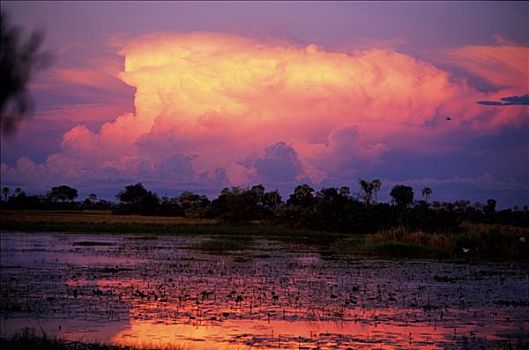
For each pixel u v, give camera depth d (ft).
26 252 157.89
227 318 67.97
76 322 64.75
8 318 66.49
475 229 180.04
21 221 334.44
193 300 79.66
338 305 77.15
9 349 46.96
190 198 509.76
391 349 54.75
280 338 58.44
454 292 89.97
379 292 88.99
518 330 63.21
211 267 123.65
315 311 72.84
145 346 52.70
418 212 257.75
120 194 512.22
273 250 178.91
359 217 297.74
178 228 301.43
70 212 504.02
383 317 69.51
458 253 167.94
